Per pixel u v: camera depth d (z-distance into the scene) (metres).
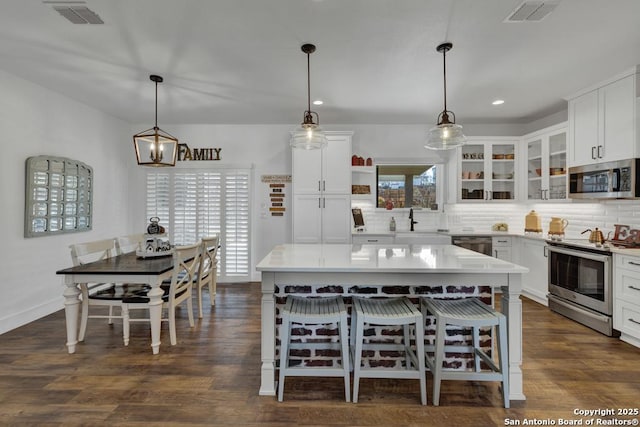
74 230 4.04
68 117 4.00
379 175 5.30
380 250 2.87
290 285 2.40
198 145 5.25
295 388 2.28
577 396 2.15
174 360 2.66
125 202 5.12
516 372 2.12
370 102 4.12
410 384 2.34
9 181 3.27
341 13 2.25
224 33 2.51
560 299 3.69
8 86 3.25
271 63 3.03
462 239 4.58
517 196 4.78
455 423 1.91
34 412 1.99
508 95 3.87
